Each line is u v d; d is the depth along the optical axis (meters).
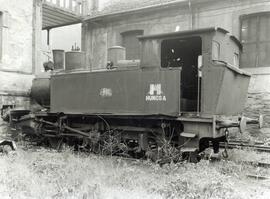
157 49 8.54
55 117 11.43
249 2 13.30
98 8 18.44
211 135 7.64
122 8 16.97
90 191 5.66
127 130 9.33
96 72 9.66
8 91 12.53
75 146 10.84
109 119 9.84
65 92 10.53
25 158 8.48
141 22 16.58
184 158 8.11
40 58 13.97
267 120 12.51
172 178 6.59
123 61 9.75
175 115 8.02
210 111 7.72
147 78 8.55
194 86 10.03
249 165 8.29
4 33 12.48
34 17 13.77
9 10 12.67
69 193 5.64
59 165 7.43
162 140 8.59
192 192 5.73
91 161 8.17
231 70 8.01
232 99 8.54
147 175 7.12
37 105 12.66
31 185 5.98
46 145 11.71
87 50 18.70
